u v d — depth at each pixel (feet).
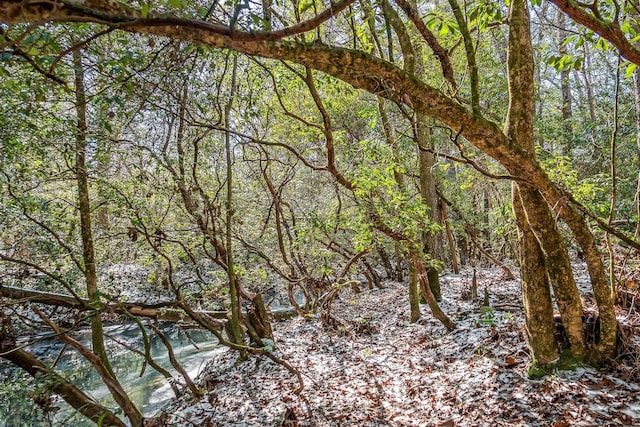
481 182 34.45
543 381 16.02
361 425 17.57
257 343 29.04
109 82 14.62
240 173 33.68
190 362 32.35
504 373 17.93
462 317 27.48
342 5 7.61
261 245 34.76
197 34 8.29
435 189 33.60
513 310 26.03
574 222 14.98
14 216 18.56
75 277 22.59
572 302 15.83
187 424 20.43
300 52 9.79
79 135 17.51
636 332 17.07
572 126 39.70
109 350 35.09
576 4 10.77
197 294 29.71
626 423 12.72
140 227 22.16
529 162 13.53
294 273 35.04
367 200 24.39
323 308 35.68
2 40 6.23
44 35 7.57
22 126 15.55
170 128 22.15
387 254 56.08
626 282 20.04
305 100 33.65
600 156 35.65
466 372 19.49
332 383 22.70
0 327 17.11
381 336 29.71
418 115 30.37
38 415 22.68
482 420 15.15
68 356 33.12
